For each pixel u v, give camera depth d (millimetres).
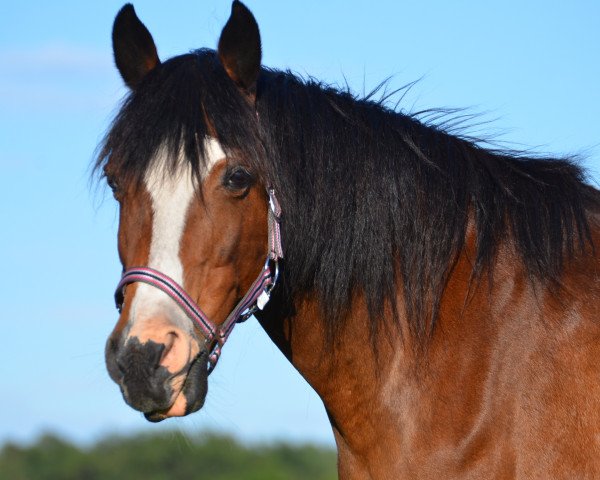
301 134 5105
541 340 4805
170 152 4633
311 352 5309
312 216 5078
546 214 5078
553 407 4688
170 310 4535
